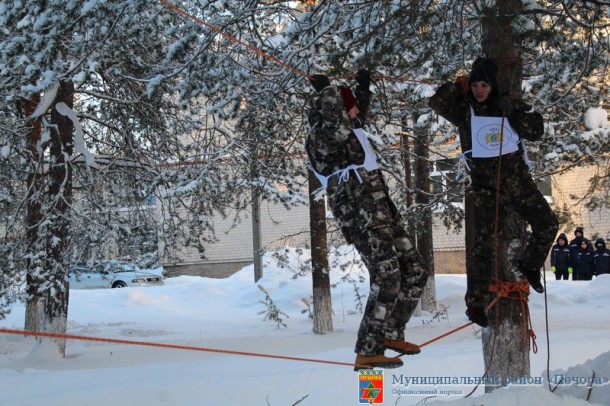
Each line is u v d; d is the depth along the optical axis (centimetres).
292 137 1415
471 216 1352
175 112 1488
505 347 691
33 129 1533
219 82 983
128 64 1341
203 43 952
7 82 1312
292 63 965
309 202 1662
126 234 1598
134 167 1567
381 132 1302
